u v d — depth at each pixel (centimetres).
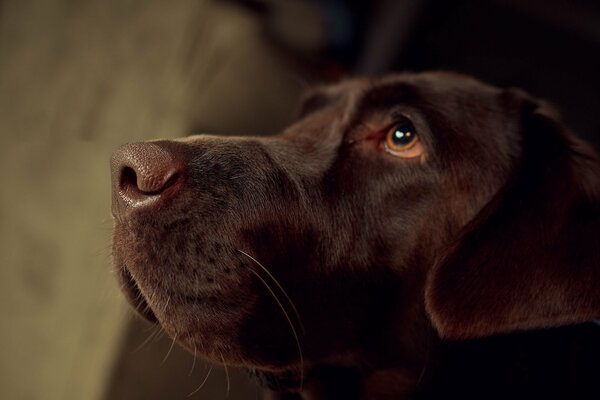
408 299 52
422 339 53
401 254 51
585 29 103
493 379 52
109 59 69
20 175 73
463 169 51
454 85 54
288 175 50
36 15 77
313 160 52
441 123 52
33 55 76
